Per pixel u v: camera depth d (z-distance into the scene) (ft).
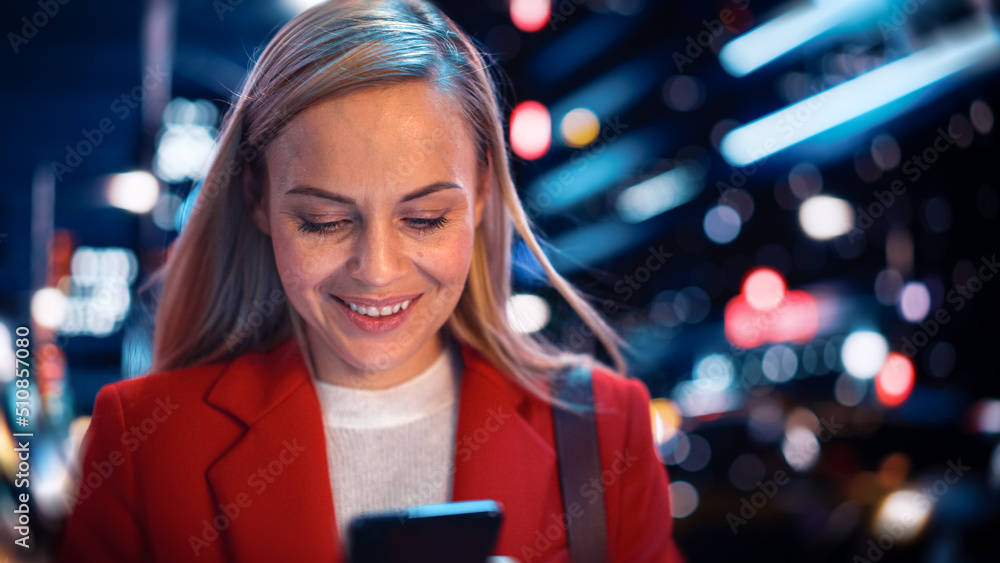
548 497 5.09
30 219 24.09
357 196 4.09
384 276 4.15
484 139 4.81
